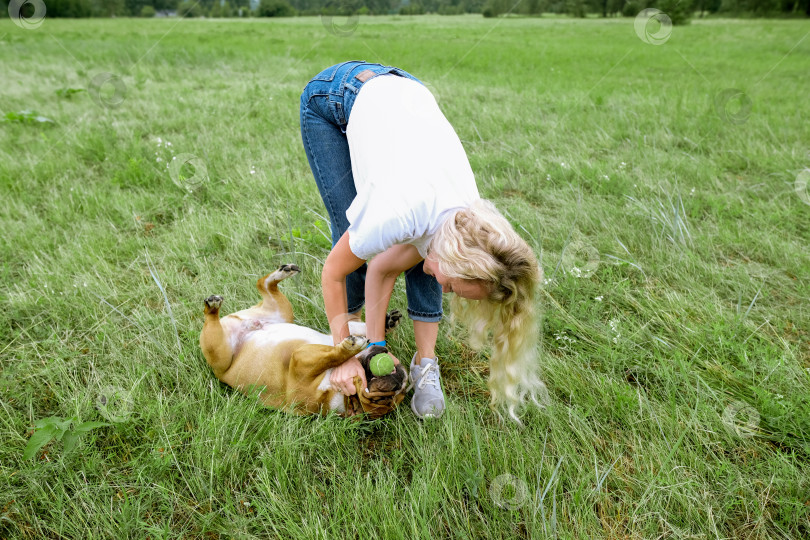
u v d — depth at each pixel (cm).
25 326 299
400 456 225
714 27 2075
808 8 2517
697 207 418
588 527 197
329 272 205
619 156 536
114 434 230
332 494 213
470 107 707
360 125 195
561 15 2948
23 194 436
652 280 344
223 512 206
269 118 658
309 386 235
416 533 190
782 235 389
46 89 814
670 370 264
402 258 215
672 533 198
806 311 311
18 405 247
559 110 702
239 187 462
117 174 477
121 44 1307
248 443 228
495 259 173
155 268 352
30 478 208
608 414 245
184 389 256
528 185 476
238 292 327
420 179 177
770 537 196
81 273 336
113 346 277
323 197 243
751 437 232
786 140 575
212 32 1748
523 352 206
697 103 733
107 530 195
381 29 1834
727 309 312
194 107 712
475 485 207
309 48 1274
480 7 2953
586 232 400
